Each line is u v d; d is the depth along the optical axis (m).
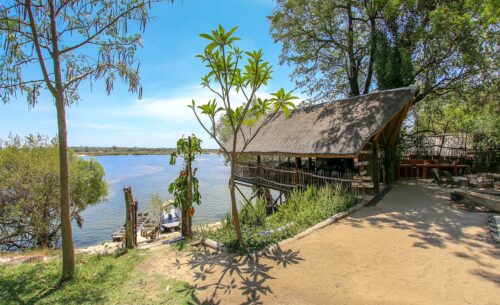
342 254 5.55
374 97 11.09
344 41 17.50
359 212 8.52
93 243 14.61
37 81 4.94
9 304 4.11
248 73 5.66
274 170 13.47
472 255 5.38
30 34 4.76
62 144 4.84
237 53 5.48
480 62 12.63
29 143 14.38
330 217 7.75
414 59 14.66
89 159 16.69
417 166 15.13
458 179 11.80
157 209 17.88
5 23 4.60
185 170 7.55
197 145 7.48
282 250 5.85
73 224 18.62
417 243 6.02
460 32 12.26
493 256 5.33
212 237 6.83
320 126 11.49
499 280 4.46
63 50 4.80
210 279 4.75
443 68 13.60
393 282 4.49
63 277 4.88
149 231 12.66
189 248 6.36
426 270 4.84
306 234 6.72
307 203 8.79
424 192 11.11
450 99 16.16
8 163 13.17
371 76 17.17
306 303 3.97
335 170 11.84
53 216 13.89
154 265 5.44
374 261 5.23
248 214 8.02
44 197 13.40
